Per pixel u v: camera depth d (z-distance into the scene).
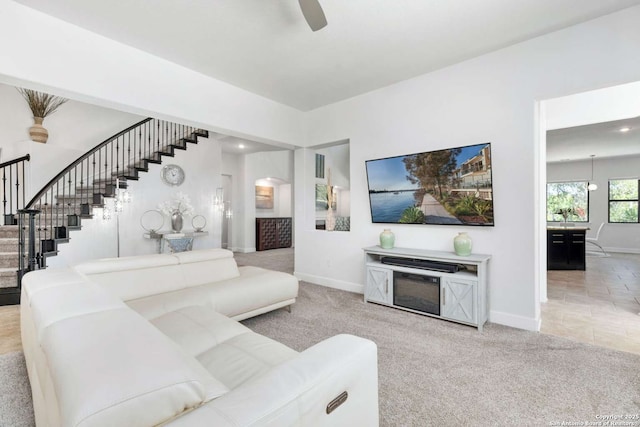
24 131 5.34
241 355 1.62
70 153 5.65
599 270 5.83
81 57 2.67
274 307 3.24
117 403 0.66
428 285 3.25
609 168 8.59
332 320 3.17
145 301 2.49
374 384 1.16
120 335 0.95
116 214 5.42
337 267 4.48
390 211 3.87
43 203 5.21
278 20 2.57
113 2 2.34
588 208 8.91
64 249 4.72
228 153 8.45
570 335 2.79
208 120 3.60
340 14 2.48
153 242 5.96
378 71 3.49
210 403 0.76
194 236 6.03
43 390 1.08
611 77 2.51
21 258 3.85
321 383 0.91
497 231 3.11
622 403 1.81
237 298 2.85
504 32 2.76
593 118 4.12
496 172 3.10
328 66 3.38
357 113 4.22
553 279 5.07
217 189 6.94
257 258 7.35
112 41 2.85
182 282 3.01
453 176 3.32
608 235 8.63
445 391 1.94
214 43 2.92
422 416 1.70
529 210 2.92
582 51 2.63
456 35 2.80
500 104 3.06
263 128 4.23
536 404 1.80
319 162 10.02
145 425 0.70
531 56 2.88
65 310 1.20
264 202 9.44
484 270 2.97
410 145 3.71
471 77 3.23
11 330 2.89
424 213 3.59
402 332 2.86
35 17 2.44
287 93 4.12
